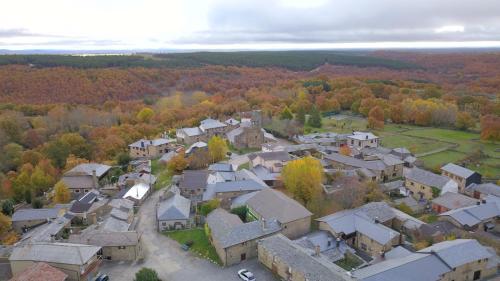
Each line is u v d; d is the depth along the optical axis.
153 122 174.25
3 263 60.50
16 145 132.75
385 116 175.62
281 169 98.38
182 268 60.47
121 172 117.12
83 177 108.12
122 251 63.09
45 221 83.50
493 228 74.50
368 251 64.50
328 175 95.88
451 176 98.38
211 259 62.41
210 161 116.25
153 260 63.12
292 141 144.25
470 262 54.78
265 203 72.56
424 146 134.25
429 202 86.44
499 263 57.94
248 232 62.59
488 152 126.56
